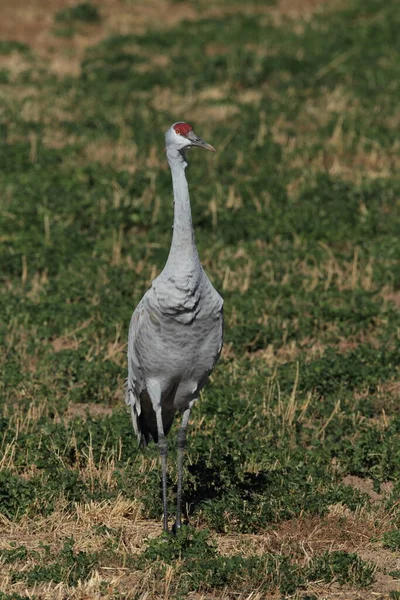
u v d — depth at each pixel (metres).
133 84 41.31
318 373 19.73
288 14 52.16
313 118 37.78
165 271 13.62
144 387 14.37
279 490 15.26
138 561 13.29
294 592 12.84
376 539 14.31
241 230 27.84
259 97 40.47
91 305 23.19
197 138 13.68
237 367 20.38
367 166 33.44
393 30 48.91
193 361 13.87
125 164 32.84
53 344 21.78
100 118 37.09
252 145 34.53
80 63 44.06
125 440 16.80
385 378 19.95
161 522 14.81
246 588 12.76
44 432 16.88
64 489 15.04
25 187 30.17
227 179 31.72
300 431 17.81
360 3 53.34
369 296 23.98
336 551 13.61
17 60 43.69
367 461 16.70
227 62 43.94
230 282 24.67
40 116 37.25
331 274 25.20
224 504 14.72
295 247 26.84
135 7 52.78
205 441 16.66
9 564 13.16
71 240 26.84
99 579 12.70
